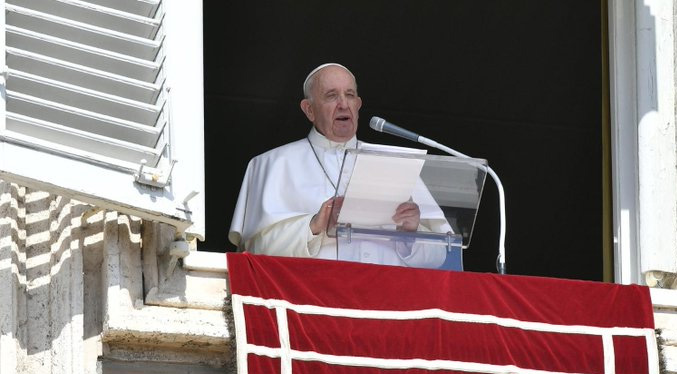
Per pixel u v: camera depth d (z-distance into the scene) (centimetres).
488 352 2864
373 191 2888
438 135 4288
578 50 4184
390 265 2906
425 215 2936
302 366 2783
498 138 4288
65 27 2767
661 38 3309
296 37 4150
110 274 2819
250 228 3241
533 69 4206
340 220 2927
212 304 2855
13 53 2700
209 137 4197
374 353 2820
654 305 3047
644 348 2945
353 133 3378
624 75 3319
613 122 3309
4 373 2666
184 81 2852
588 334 2925
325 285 2844
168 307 2836
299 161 3328
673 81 3291
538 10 4112
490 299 2902
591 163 4281
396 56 4191
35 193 2870
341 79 3388
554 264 4328
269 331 2791
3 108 2656
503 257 2972
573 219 4294
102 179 2688
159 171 2728
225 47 4153
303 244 3092
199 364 2873
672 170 3228
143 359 2847
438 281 2889
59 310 2773
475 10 4109
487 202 4291
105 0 2825
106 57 2766
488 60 4197
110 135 2744
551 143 4278
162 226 2892
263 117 4200
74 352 2755
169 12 2859
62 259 2812
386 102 4247
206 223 4169
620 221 3241
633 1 3350
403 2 4094
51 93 2723
